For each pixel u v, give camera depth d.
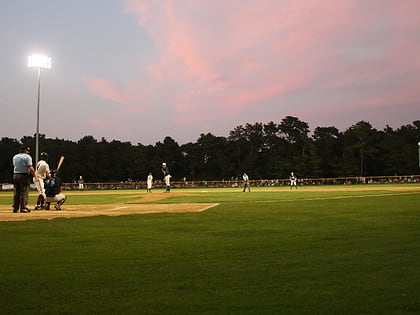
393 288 5.23
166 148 106.19
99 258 6.99
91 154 99.50
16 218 12.08
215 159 104.69
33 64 37.19
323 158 95.19
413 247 7.95
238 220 12.03
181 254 7.33
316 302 4.75
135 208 16.00
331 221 11.88
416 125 102.25
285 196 26.78
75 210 15.03
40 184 15.15
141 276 5.86
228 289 5.26
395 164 93.62
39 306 4.64
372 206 16.89
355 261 6.76
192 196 27.50
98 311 4.49
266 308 4.58
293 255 7.25
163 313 4.44
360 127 95.88
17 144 97.69
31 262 6.69
